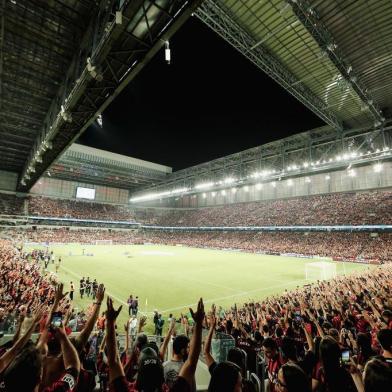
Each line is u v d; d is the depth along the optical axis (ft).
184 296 68.59
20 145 131.75
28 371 6.21
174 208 321.11
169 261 131.95
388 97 89.10
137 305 55.57
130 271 102.27
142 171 252.42
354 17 57.93
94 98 57.52
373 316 28.12
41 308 13.74
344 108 96.27
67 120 63.72
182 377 8.12
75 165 228.63
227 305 62.18
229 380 6.97
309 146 131.34
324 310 31.65
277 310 40.42
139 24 37.19
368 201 169.48
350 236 156.35
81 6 48.29
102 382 14.39
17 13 50.57
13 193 225.76
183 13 34.35
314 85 82.94
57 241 209.56
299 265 121.29
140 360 8.26
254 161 166.30
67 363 9.29
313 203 199.11
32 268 73.72
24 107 88.79
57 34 55.47
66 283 79.92
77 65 56.65
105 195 300.20
